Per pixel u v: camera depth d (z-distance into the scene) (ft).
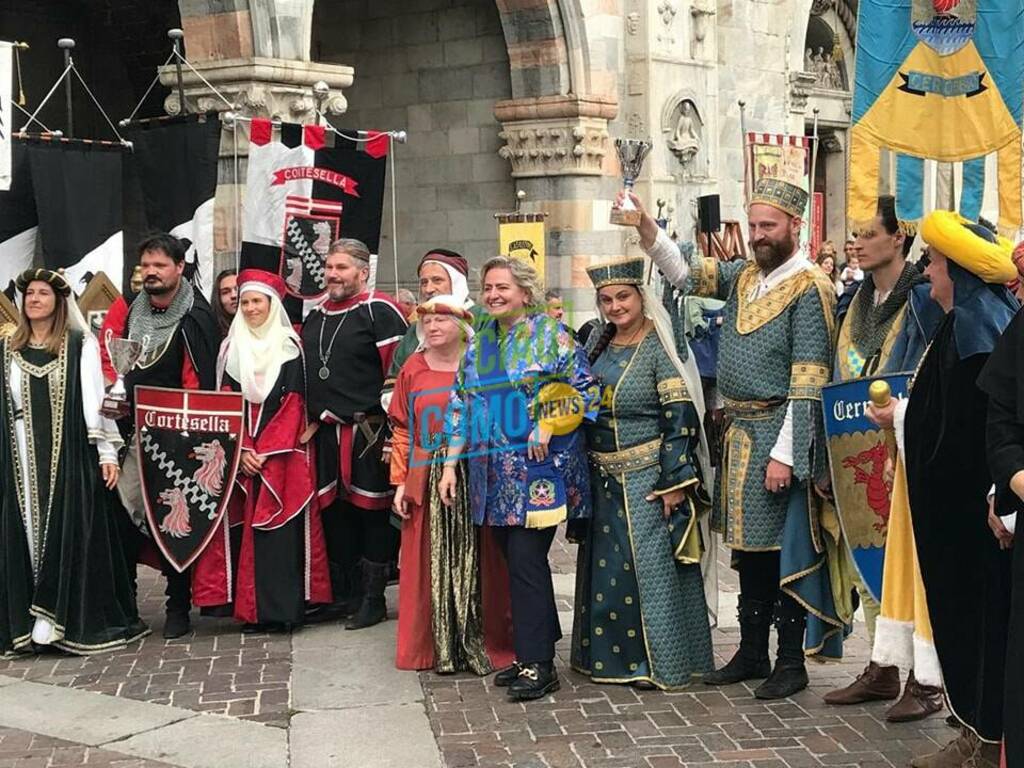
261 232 28.81
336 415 22.33
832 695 18.39
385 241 51.13
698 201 42.22
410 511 20.33
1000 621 14.24
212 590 22.16
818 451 17.47
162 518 21.90
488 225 48.98
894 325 17.22
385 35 50.42
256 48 34.47
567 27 46.14
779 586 18.74
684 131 50.60
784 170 42.60
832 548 18.06
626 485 18.99
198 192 29.04
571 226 46.83
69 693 19.20
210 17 34.63
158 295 22.56
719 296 19.33
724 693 18.93
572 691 19.10
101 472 21.56
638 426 19.03
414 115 50.19
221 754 16.66
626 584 19.04
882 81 19.88
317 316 22.98
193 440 21.91
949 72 19.66
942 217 14.52
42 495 21.04
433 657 20.30
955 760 15.49
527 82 46.80
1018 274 13.25
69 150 28.53
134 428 22.08
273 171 28.71
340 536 23.35
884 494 16.31
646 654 19.07
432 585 19.98
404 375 20.51
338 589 23.47
